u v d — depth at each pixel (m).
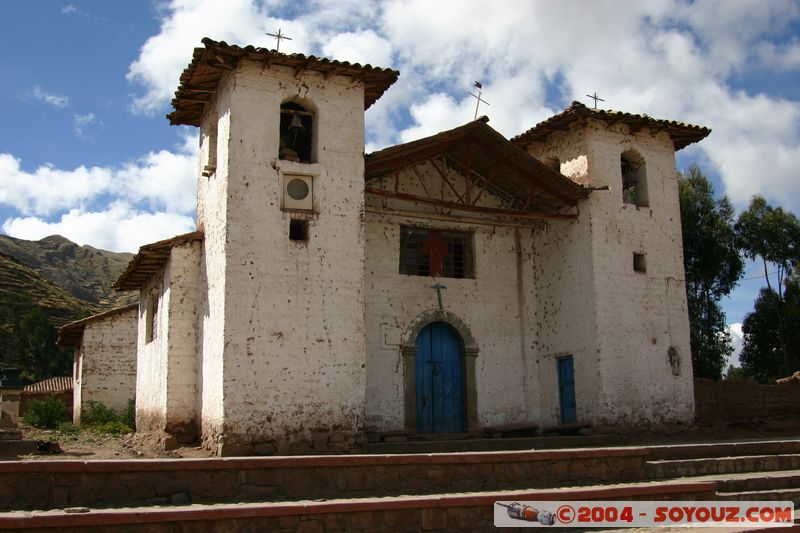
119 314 26.62
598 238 17.42
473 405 17.58
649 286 17.88
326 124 14.87
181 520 7.75
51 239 108.00
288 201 14.32
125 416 22.14
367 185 17.34
